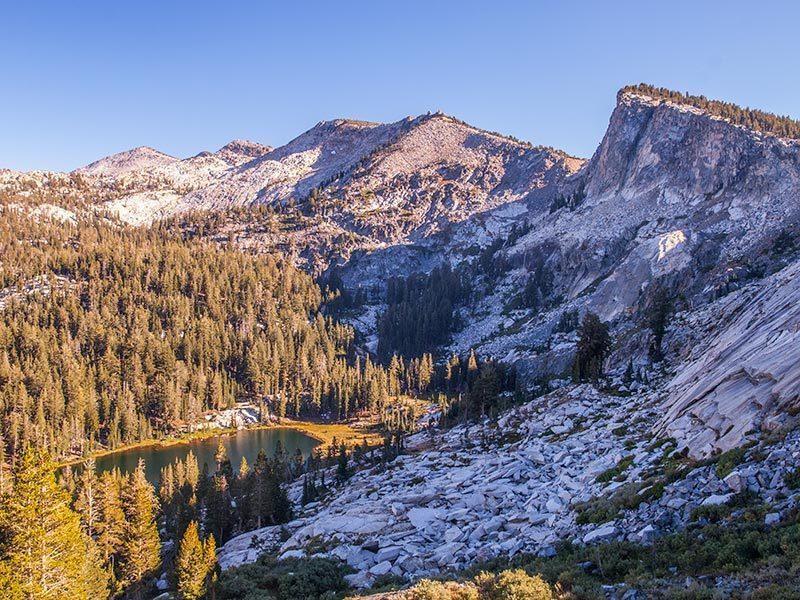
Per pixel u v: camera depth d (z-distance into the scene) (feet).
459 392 476.95
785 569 58.90
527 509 122.62
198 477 260.42
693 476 93.20
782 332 122.52
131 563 174.29
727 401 114.83
